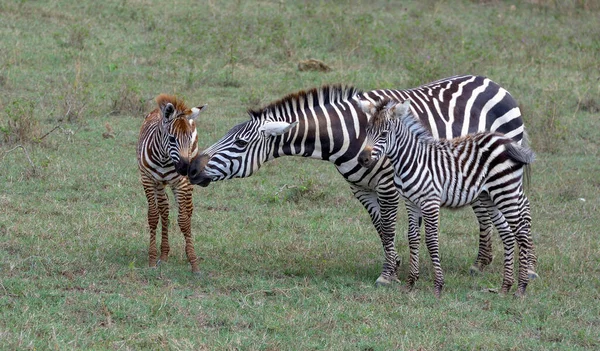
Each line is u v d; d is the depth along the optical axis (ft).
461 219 47.09
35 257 35.53
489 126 38.81
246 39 80.64
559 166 56.49
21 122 53.62
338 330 30.32
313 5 97.19
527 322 32.04
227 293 34.01
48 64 69.77
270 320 30.78
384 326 30.83
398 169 33.88
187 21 85.40
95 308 30.86
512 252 35.68
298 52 78.69
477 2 106.52
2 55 69.41
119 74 68.95
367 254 40.14
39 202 43.93
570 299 34.78
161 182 35.91
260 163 34.55
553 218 47.14
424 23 91.71
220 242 40.42
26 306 30.42
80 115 58.65
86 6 87.30
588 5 104.47
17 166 48.93
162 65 72.59
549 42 86.74
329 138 34.86
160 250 38.58
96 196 45.75
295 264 37.99
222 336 29.09
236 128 34.45
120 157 52.54
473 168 34.53
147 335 28.73
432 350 28.78
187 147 33.73
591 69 79.00
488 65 77.36
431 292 35.12
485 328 31.30
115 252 37.65
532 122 62.90
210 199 47.26
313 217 45.52
